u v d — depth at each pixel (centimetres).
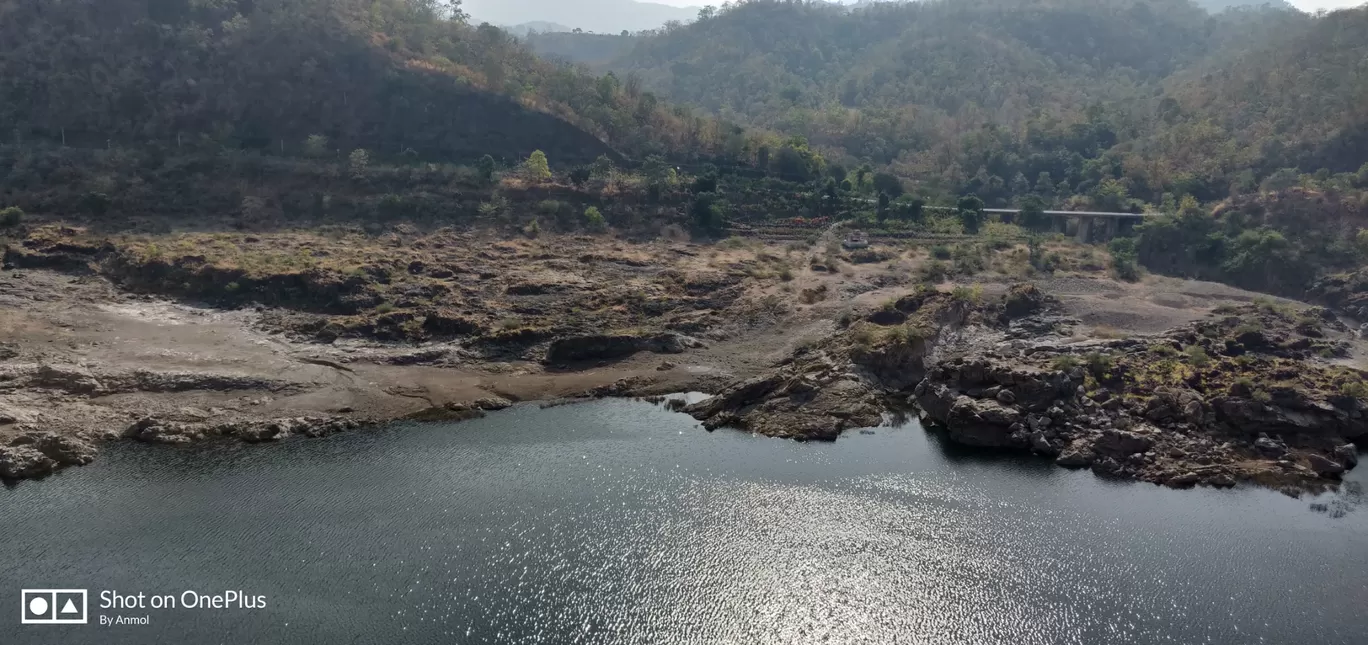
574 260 12381
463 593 4828
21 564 5019
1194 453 6744
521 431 7238
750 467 6562
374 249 11919
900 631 4600
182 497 5884
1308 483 6450
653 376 8600
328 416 7350
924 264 13200
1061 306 10969
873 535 5541
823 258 13375
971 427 7119
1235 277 14100
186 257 10650
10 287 9888
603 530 5525
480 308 10044
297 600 4731
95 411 7112
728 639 4519
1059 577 5097
